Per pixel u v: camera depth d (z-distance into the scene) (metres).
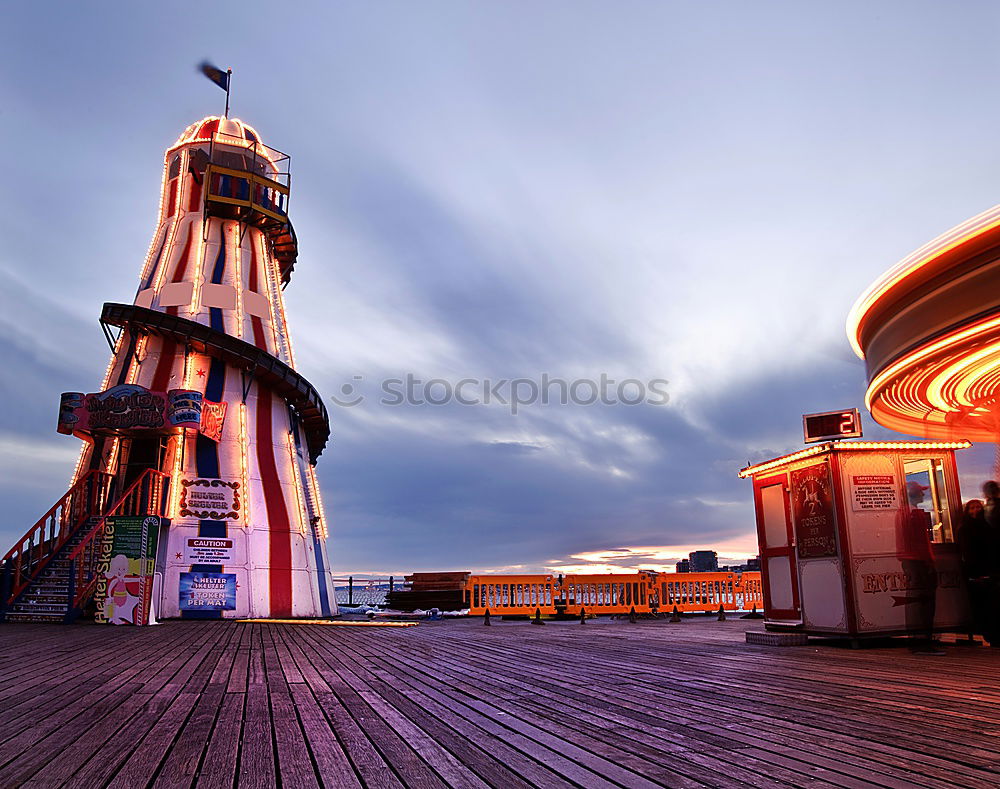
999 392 9.77
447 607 28.75
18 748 4.38
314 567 30.92
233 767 3.90
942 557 11.61
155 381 30.19
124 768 3.90
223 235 35.28
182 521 27.64
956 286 7.20
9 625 20.75
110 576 21.17
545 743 4.43
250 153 37.22
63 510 27.30
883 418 10.96
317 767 3.90
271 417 32.09
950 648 10.63
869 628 10.91
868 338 9.12
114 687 7.15
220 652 11.41
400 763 3.97
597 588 23.11
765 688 6.61
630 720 5.14
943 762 3.84
